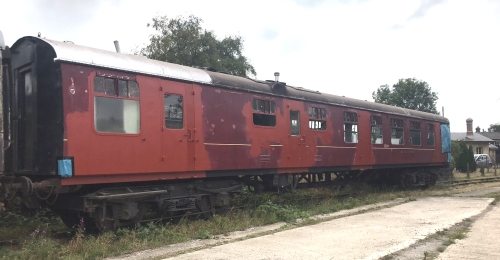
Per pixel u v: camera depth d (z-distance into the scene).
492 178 24.39
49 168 6.93
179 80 8.63
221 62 22.38
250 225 9.01
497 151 54.84
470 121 51.41
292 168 11.56
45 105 7.13
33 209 8.05
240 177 10.95
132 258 6.22
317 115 12.41
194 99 8.93
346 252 6.25
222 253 6.27
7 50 7.55
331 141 12.84
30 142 7.37
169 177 8.45
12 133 7.53
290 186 12.09
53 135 6.92
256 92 10.37
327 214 10.58
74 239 7.06
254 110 10.35
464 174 29.31
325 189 15.97
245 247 6.66
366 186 15.62
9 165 7.50
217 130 9.37
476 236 7.55
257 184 11.39
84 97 7.06
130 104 7.75
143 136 7.89
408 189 17.72
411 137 17.22
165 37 21.41
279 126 11.04
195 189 9.15
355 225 8.70
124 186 8.12
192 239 7.61
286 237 7.46
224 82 9.66
